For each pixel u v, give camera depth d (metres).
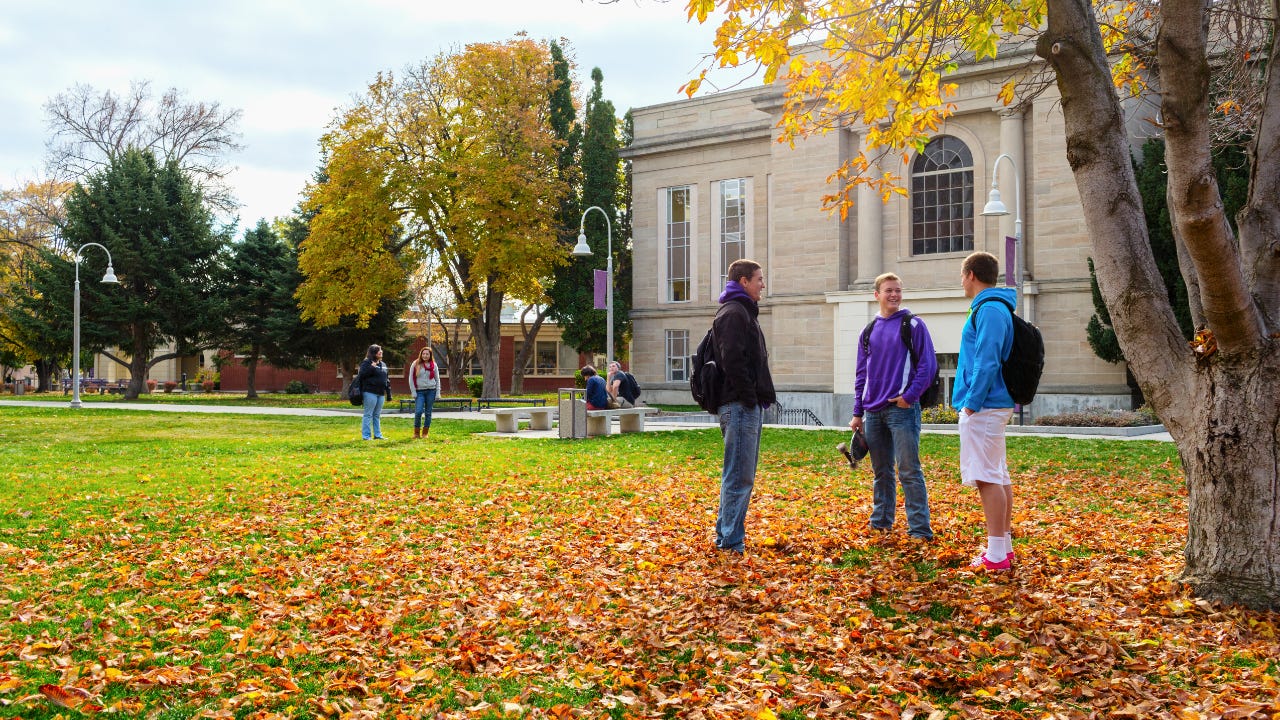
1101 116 5.31
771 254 33.72
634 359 38.16
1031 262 26.75
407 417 25.69
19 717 3.72
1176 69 4.48
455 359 54.12
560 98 41.38
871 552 6.49
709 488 10.47
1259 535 4.84
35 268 40.97
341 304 35.62
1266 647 4.27
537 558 6.68
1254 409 4.87
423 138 36.44
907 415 6.82
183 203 41.06
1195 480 5.12
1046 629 4.60
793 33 7.32
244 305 42.31
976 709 3.70
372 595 5.66
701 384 6.61
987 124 27.45
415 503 9.35
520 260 34.94
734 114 35.28
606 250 39.88
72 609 5.33
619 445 16.06
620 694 4.01
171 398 41.38
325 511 8.83
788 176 31.22
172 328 40.94
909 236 28.95
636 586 5.74
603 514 8.66
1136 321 5.31
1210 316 4.81
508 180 34.19
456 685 4.11
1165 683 3.95
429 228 37.44
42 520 8.21
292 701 3.93
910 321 6.79
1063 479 11.22
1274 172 5.06
